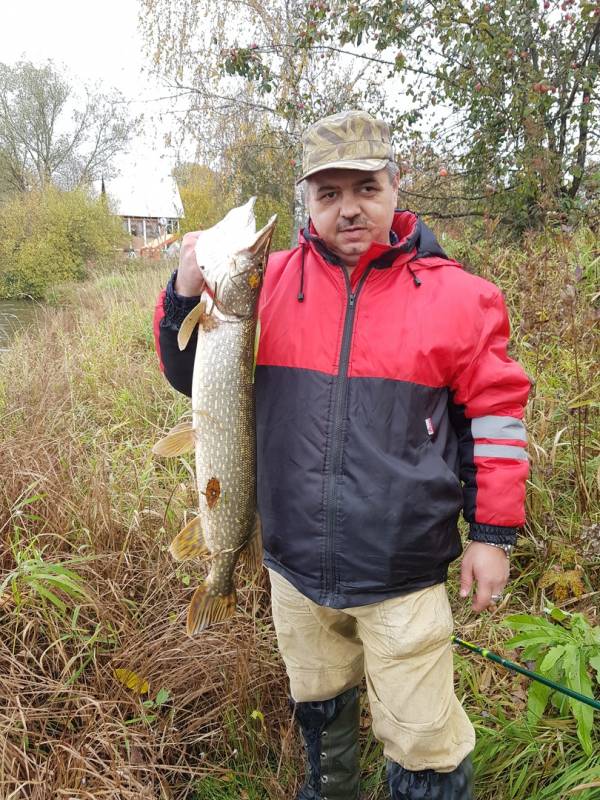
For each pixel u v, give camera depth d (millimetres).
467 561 1844
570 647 2080
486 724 2383
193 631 1990
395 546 1687
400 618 1729
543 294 4168
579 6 6613
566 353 3803
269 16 11711
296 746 2430
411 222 1915
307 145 1781
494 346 1775
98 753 2309
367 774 2328
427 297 1736
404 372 1698
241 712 2488
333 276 1804
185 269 1843
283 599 1964
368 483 1688
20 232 24406
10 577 2639
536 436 3570
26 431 4770
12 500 3596
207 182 17703
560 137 7297
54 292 19312
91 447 4805
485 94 6930
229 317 1821
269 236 1795
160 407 5523
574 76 6660
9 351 8070
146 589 3164
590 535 2797
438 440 1748
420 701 1749
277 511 1844
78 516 3449
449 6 6656
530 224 7059
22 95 35188
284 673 2658
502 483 1756
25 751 2207
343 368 1736
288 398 1805
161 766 2184
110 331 8406
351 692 2088
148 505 3773
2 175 34875
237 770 2354
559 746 2170
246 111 13297
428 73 7277
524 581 3016
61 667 2668
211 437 1887
